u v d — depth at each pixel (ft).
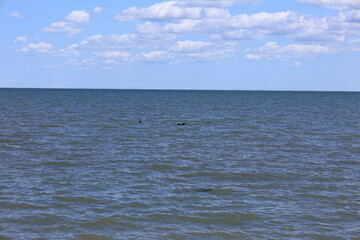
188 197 76.48
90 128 179.83
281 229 61.87
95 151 121.70
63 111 281.54
